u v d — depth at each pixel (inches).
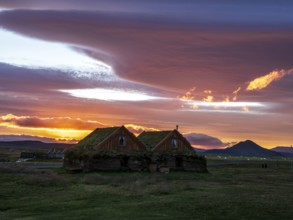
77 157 2709.2
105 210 1184.2
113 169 2672.2
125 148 2797.7
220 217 1083.3
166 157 2896.2
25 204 1316.4
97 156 2630.4
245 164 4340.6
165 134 3024.1
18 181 1732.3
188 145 3065.9
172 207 1216.8
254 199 1368.1
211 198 1386.6
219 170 3206.2
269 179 2343.8
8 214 1165.1
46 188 1631.4
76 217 1092.5
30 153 4443.9
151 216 1092.5
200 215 1106.1
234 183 2050.9
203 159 2974.9
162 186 1684.3
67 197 1438.2
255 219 1063.0
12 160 4037.9
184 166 2928.2
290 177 2500.0
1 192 1508.4
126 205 1263.5
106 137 2738.7
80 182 1860.2
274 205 1245.7
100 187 1696.6
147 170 2790.4
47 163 3491.6
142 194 1497.3
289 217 1088.8
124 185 1753.2
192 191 1610.5
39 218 1090.7
